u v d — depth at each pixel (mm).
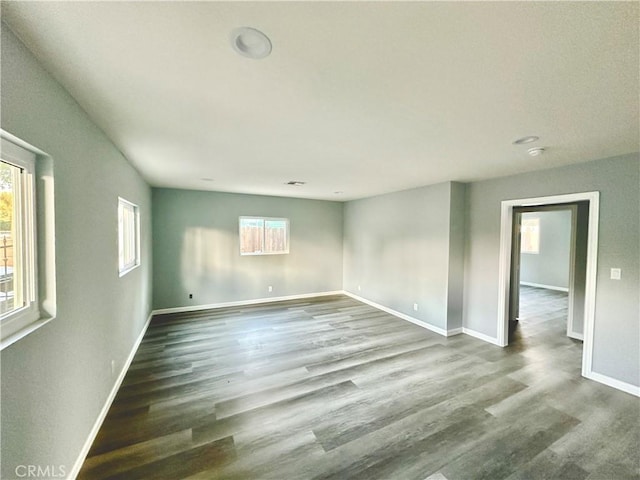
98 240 2117
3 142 1156
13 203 1281
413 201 4852
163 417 2242
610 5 970
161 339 3938
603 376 2820
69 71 1403
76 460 1696
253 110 1870
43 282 1415
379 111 1872
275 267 6250
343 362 3270
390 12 1014
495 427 2156
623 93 1587
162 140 2457
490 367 3162
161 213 5148
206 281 5570
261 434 2062
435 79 1476
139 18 1048
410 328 4508
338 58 1302
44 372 1352
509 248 3811
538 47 1200
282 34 1139
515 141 2400
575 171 3074
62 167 1540
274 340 3936
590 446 1966
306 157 2994
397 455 1876
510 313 4965
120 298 2768
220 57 1299
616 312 2748
